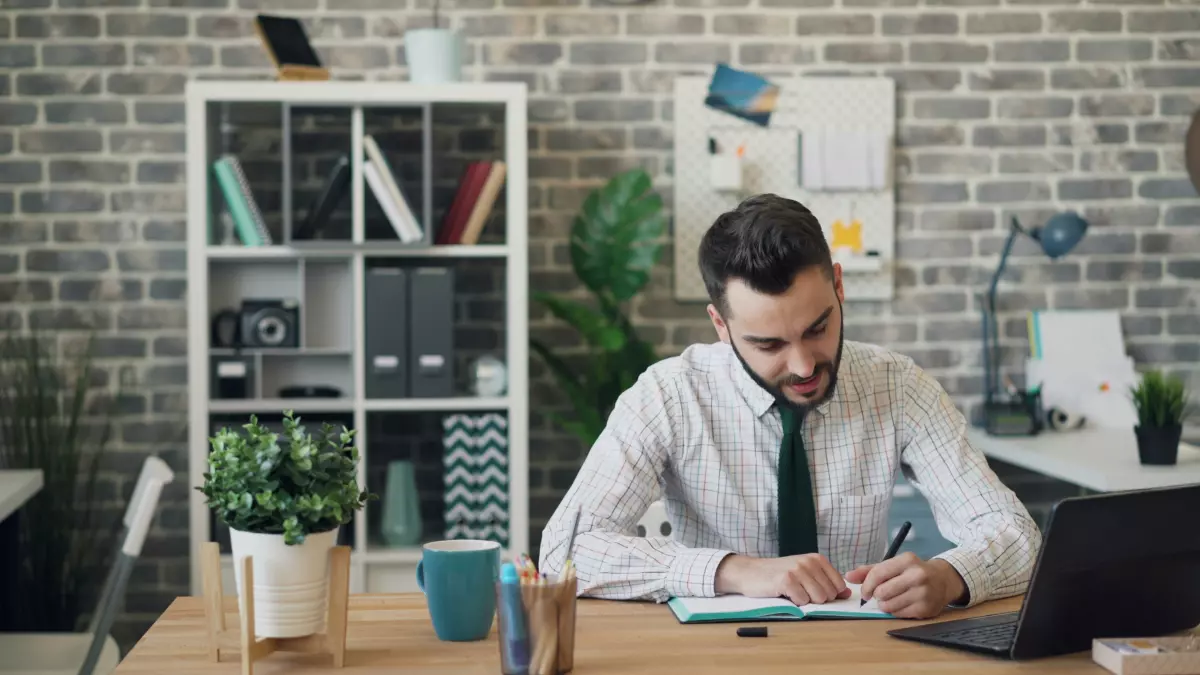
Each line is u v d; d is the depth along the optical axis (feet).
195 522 10.87
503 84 11.15
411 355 11.24
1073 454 10.57
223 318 11.43
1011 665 4.54
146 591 12.19
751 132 12.57
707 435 6.51
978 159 12.81
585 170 12.53
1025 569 5.80
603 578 5.71
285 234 10.99
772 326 5.42
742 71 12.56
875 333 12.85
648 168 12.57
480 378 11.51
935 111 12.76
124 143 12.20
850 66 12.67
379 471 12.45
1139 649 4.47
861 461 6.54
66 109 12.16
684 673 4.45
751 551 6.57
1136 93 12.87
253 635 4.44
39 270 12.17
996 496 6.29
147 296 12.26
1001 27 12.77
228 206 11.17
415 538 11.42
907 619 5.28
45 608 11.46
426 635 5.06
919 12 12.70
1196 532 4.86
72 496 11.69
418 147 12.32
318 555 4.60
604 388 11.97
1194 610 4.97
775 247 5.36
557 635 4.39
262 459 4.52
